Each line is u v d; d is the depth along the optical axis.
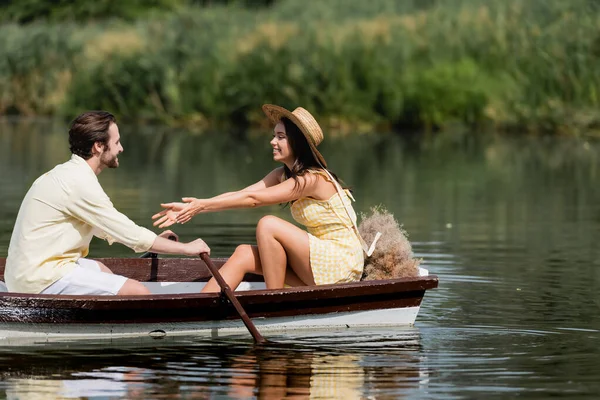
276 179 11.34
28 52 45.91
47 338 10.11
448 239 16.31
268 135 37.28
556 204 20.62
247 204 10.71
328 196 10.90
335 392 8.43
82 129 10.24
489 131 37.34
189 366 9.18
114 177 24.50
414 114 37.91
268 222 10.70
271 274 10.73
